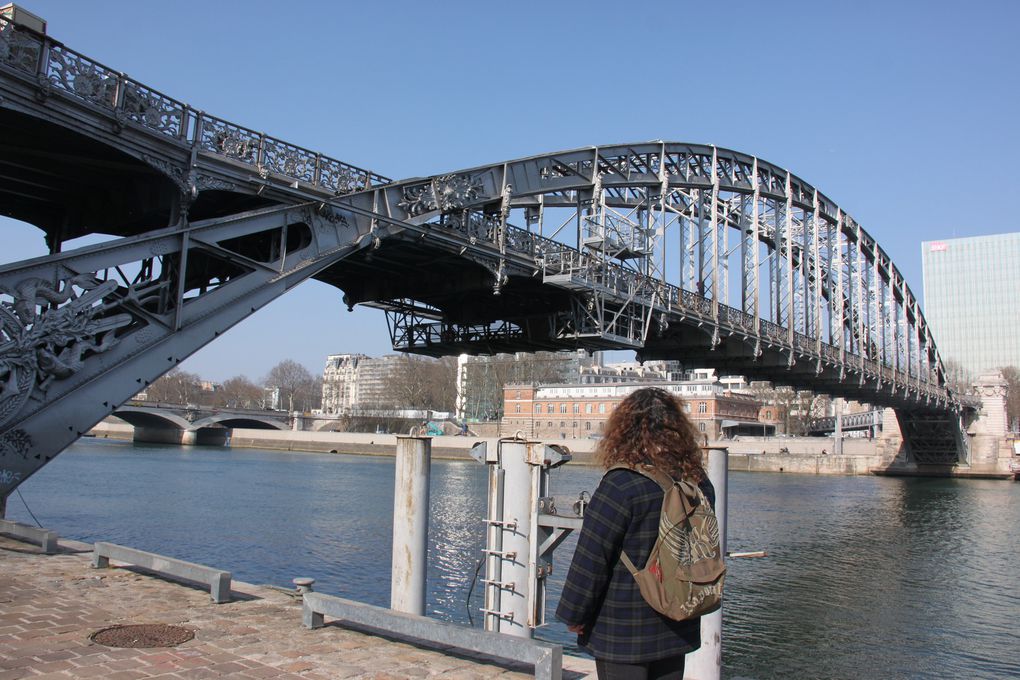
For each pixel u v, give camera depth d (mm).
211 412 125312
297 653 7691
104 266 15859
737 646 19875
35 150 17094
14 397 14391
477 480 70625
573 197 33406
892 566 31469
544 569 8672
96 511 39719
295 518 39656
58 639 7949
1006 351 181750
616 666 4027
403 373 174125
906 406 77625
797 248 53844
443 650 7879
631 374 161125
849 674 17891
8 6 15359
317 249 20203
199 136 17734
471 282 26969
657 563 3922
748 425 126062
